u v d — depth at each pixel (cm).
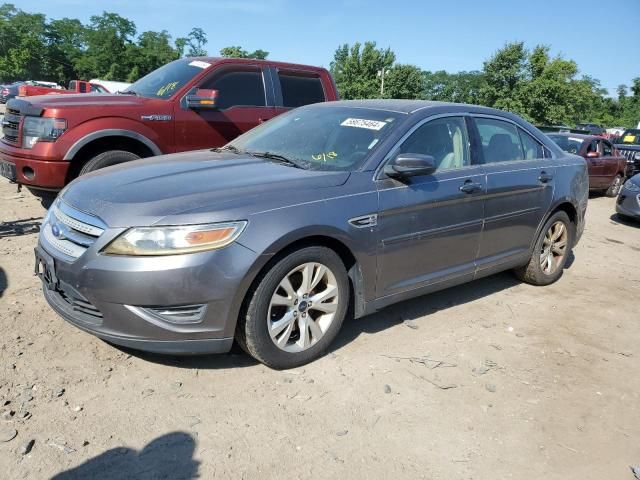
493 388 344
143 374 328
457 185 420
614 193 1341
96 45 8019
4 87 3841
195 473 252
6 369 319
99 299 300
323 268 346
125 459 257
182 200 312
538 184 496
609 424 319
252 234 310
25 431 270
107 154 596
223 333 312
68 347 349
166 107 631
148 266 293
